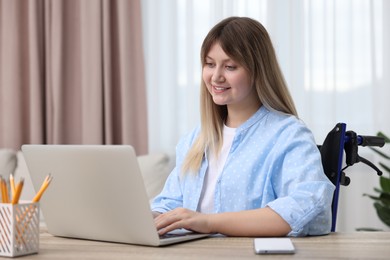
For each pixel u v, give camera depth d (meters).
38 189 1.39
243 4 3.62
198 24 3.69
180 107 3.75
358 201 3.51
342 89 3.55
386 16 3.45
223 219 1.38
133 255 1.10
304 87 3.55
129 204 1.22
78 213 1.33
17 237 1.11
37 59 3.81
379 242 1.24
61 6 3.79
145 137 3.69
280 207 1.38
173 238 1.25
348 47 3.52
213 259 1.04
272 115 1.70
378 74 3.48
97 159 1.23
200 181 1.74
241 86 1.64
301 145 1.57
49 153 1.32
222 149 1.76
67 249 1.20
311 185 1.43
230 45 1.62
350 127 3.53
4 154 3.61
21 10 3.91
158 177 3.27
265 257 1.05
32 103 3.82
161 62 3.75
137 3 3.69
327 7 3.53
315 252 1.10
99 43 3.73
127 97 3.68
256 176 1.65
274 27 3.56
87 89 3.75
